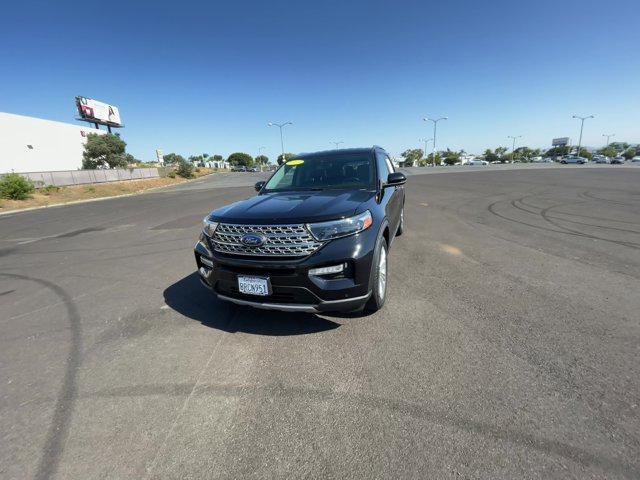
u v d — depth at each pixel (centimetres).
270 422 193
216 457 171
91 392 228
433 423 186
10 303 404
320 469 161
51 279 493
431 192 1426
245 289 268
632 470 152
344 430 184
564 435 174
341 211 268
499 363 236
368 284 268
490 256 487
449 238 604
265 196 363
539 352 247
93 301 395
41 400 222
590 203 977
